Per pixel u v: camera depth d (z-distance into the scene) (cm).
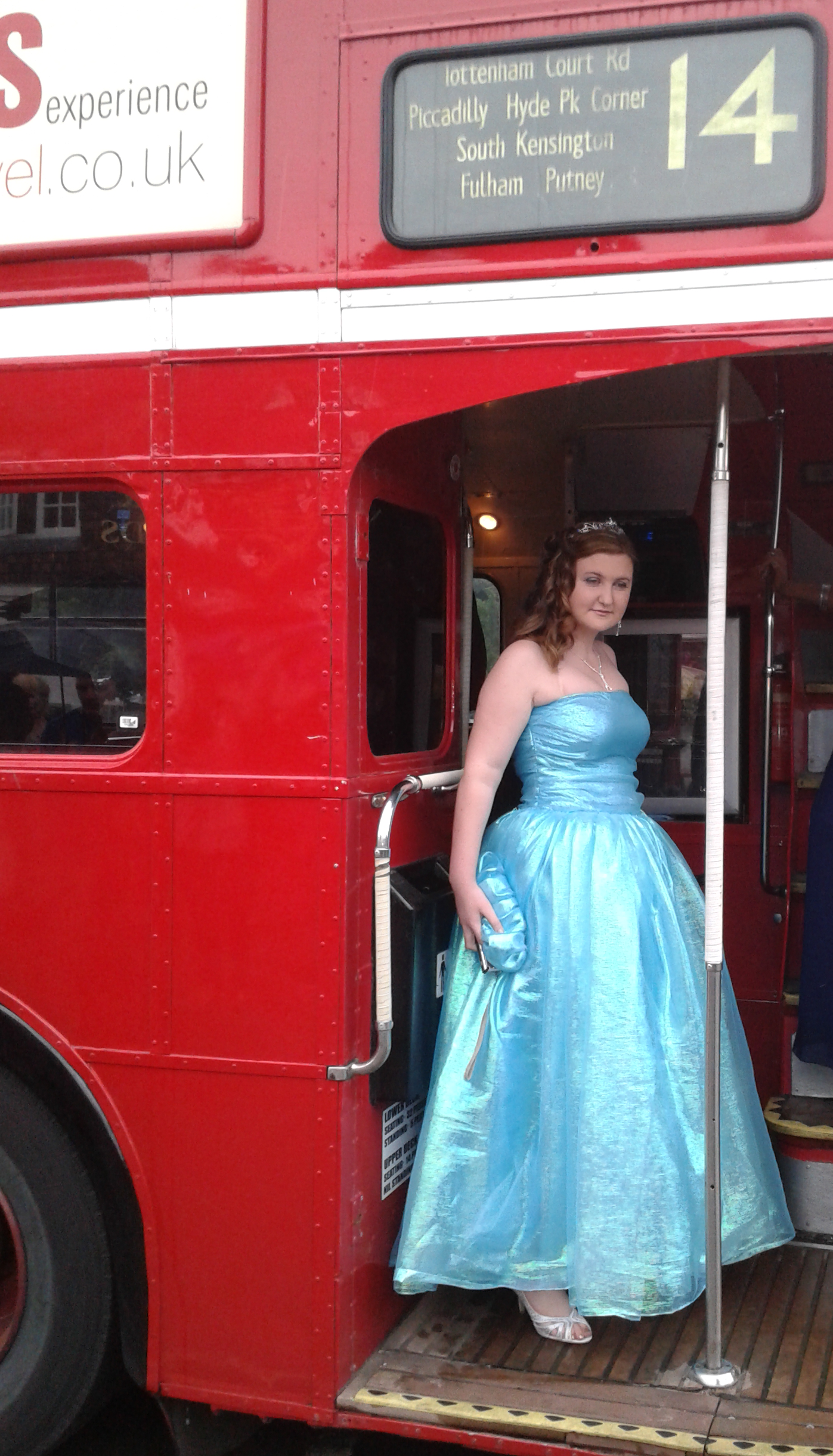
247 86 256
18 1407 274
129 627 269
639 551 391
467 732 335
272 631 255
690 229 236
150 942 261
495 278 245
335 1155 252
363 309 251
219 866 257
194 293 259
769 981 374
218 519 258
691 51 237
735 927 377
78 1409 278
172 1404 267
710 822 247
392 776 277
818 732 375
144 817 262
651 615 388
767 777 361
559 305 242
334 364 252
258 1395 256
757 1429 235
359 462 253
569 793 280
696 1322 279
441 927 288
